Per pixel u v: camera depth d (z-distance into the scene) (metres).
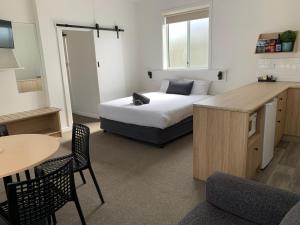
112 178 2.75
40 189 1.44
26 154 1.77
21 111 4.18
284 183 2.49
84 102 5.91
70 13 4.62
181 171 2.86
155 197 2.35
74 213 2.15
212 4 4.56
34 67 4.29
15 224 1.39
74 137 2.44
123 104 4.11
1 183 2.70
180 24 5.22
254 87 3.48
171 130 3.72
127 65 5.82
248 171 2.38
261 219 1.34
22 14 4.05
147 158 3.27
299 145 3.49
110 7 5.27
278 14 3.92
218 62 4.73
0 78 3.88
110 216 2.09
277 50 3.83
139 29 5.84
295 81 3.94
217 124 2.35
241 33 4.35
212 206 1.52
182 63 5.41
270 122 2.72
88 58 5.36
